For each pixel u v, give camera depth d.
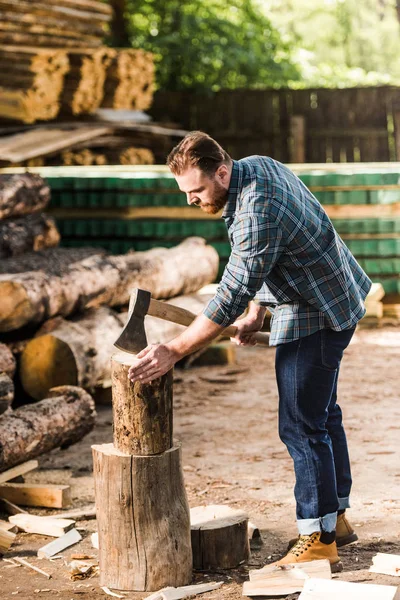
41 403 6.16
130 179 11.76
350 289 4.35
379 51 31.94
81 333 7.47
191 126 20.77
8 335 7.61
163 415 4.34
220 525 4.61
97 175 11.97
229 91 20.50
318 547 4.46
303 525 4.46
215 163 4.06
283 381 4.39
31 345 7.23
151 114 20.84
